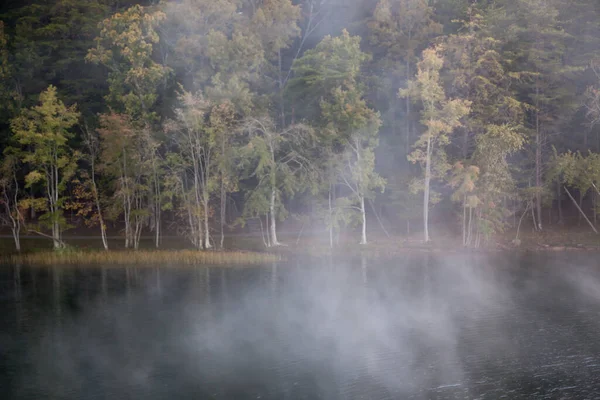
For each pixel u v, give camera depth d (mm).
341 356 22484
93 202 51438
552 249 49969
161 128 58281
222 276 38781
